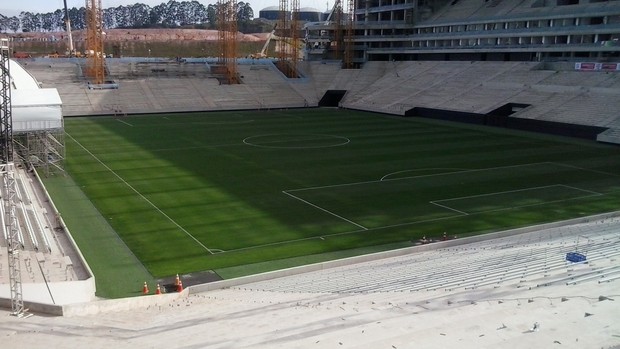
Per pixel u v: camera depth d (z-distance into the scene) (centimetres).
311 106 10681
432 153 5981
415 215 3862
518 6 10194
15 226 2681
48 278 2444
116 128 7669
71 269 2627
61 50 15338
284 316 1761
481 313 1496
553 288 1686
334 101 11081
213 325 1688
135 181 4706
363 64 12088
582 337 1242
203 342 1498
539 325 1338
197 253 3166
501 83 8912
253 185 4622
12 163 3166
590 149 6181
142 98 9750
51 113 4562
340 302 1931
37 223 3338
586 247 2411
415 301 1775
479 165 5384
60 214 3784
